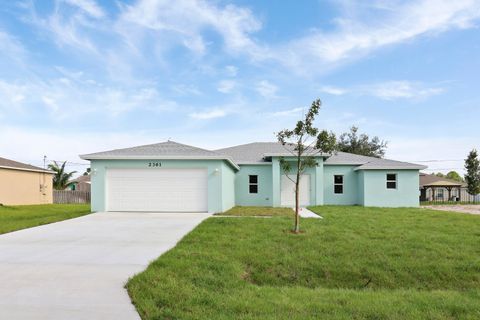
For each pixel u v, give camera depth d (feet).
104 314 14.93
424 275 23.38
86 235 32.60
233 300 17.04
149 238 30.96
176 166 51.55
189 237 30.68
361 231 34.22
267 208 62.54
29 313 14.94
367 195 70.90
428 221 42.39
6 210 64.13
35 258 24.03
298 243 29.07
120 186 51.60
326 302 17.34
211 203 51.19
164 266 21.86
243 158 74.84
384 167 70.85
